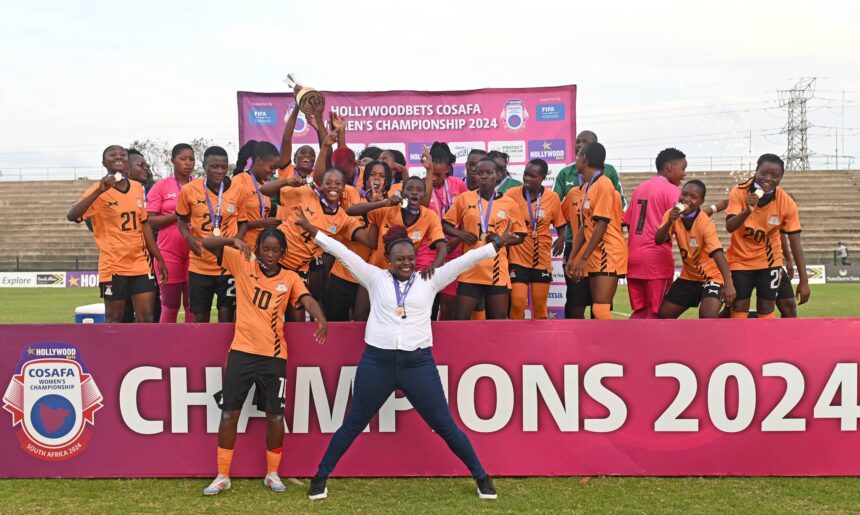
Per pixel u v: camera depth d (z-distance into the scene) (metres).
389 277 4.86
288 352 5.25
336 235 6.32
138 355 5.27
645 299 7.26
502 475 5.24
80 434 5.28
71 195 43.12
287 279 5.09
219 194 6.67
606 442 5.23
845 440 5.19
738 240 6.91
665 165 7.32
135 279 6.96
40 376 5.27
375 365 4.73
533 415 5.25
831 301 19.36
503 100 10.52
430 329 4.85
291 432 5.27
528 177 7.48
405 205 5.80
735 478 5.16
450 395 5.25
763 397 5.20
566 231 9.02
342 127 6.46
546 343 5.24
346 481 5.14
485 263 6.49
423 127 10.58
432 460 5.23
